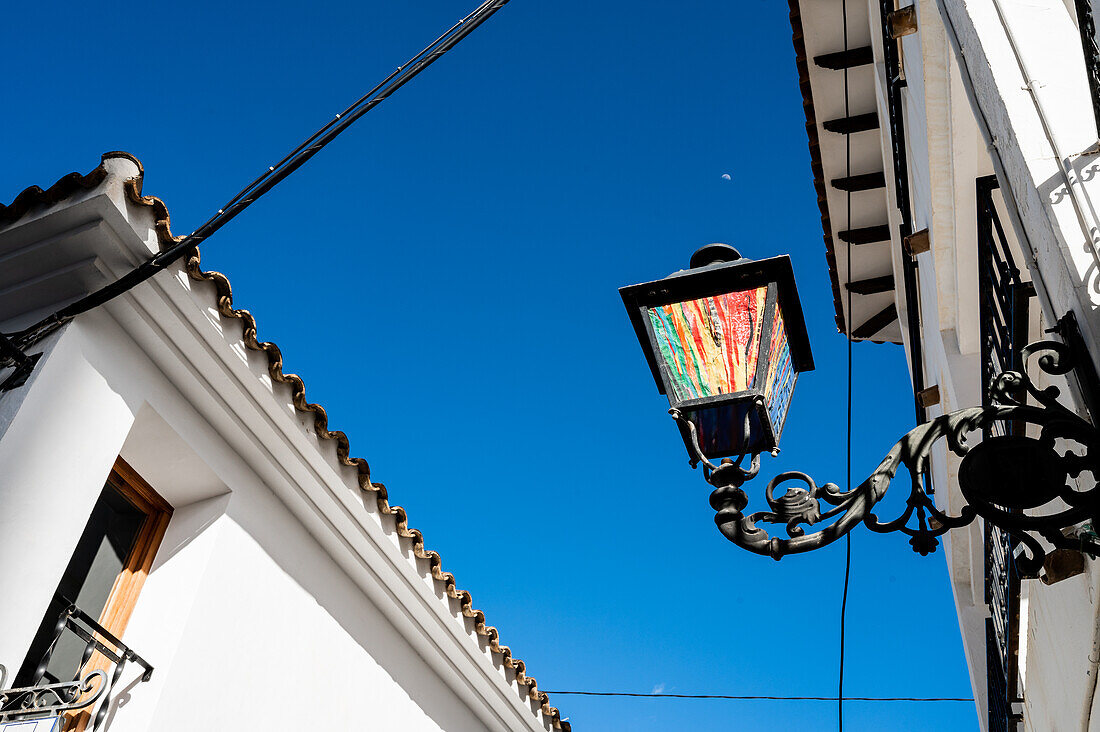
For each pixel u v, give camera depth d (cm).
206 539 512
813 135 939
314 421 544
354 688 599
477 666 696
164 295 469
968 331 588
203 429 521
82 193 446
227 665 498
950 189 554
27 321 470
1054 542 215
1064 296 241
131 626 484
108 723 441
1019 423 304
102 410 454
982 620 756
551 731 785
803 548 220
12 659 389
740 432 246
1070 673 418
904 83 643
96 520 497
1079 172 250
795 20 858
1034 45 286
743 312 259
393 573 621
